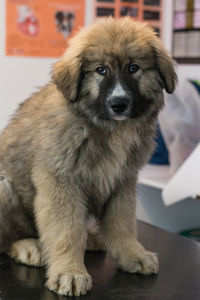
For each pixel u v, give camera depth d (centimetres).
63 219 175
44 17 350
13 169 197
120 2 379
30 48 348
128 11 383
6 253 205
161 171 345
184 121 313
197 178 269
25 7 342
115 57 178
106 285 172
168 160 357
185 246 218
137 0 387
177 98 313
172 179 281
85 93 180
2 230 200
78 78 178
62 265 171
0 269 186
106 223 197
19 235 205
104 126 179
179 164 317
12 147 199
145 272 183
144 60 183
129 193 195
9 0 336
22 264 192
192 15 390
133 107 178
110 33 182
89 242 208
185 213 365
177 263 196
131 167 191
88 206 193
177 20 402
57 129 174
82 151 176
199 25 387
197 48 390
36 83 354
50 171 175
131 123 184
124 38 180
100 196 191
